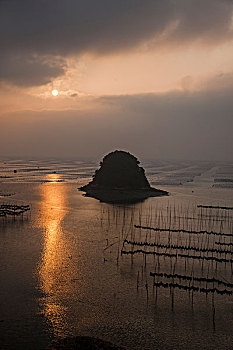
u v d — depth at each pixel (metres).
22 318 28.45
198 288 34.19
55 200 95.88
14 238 52.38
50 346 23.84
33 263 41.19
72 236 54.25
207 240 53.28
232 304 31.83
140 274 38.53
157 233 57.19
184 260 43.28
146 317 29.25
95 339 24.55
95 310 30.14
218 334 26.95
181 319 29.06
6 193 111.94
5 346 24.61
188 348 25.08
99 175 121.06
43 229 58.62
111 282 36.12
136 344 25.42
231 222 68.56
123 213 76.06
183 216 74.12
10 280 35.88
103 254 45.25
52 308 30.23
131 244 49.94
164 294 33.56
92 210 79.50
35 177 189.62
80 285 35.16
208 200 102.12
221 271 39.84
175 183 168.75
